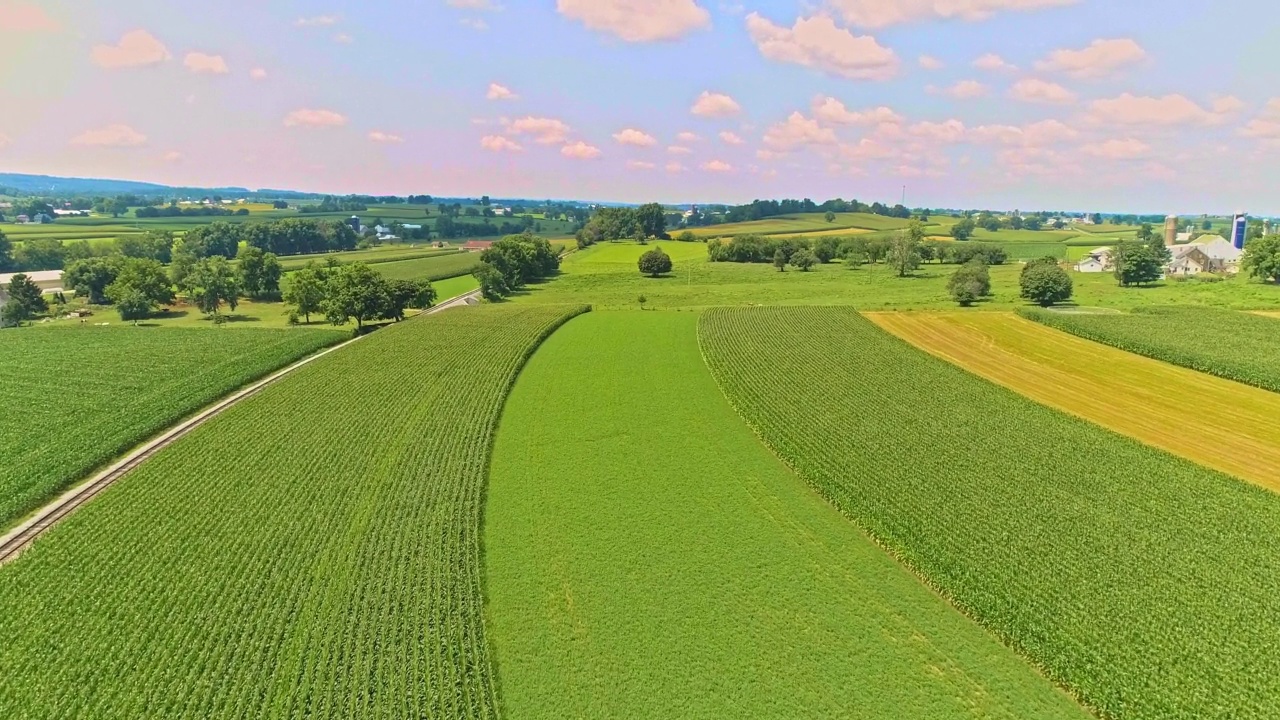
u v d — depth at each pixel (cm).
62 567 2988
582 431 4700
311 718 2150
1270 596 2695
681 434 4634
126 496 3644
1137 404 5072
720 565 3045
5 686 2298
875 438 4353
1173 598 2692
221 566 2998
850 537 3294
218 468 4000
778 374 5781
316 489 3741
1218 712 2131
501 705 2234
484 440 4425
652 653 2475
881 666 2398
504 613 2722
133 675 2344
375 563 3009
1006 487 3659
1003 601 2680
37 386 5619
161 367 6238
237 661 2406
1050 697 2258
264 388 5578
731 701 2236
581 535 3322
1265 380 5328
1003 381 5691
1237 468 3975
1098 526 3250
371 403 5162
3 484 3753
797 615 2689
